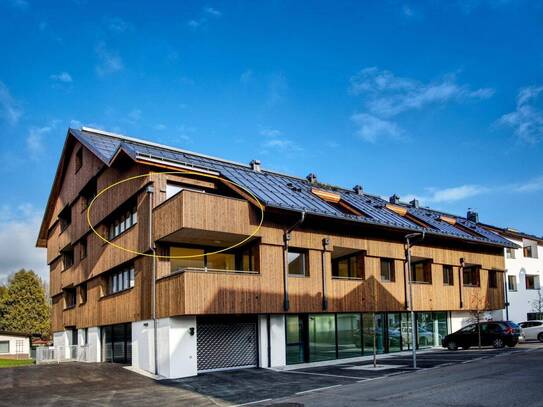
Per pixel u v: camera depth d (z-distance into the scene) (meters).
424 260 29.78
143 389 16.44
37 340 63.81
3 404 14.03
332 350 24.03
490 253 34.22
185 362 19.20
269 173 29.45
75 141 32.84
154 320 20.41
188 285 18.86
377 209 28.92
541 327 33.31
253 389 15.98
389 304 26.31
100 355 27.45
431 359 22.64
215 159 27.91
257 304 20.80
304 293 22.55
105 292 27.41
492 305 33.53
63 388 16.62
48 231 42.22
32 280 62.25
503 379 14.91
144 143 26.30
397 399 12.53
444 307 29.61
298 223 21.98
